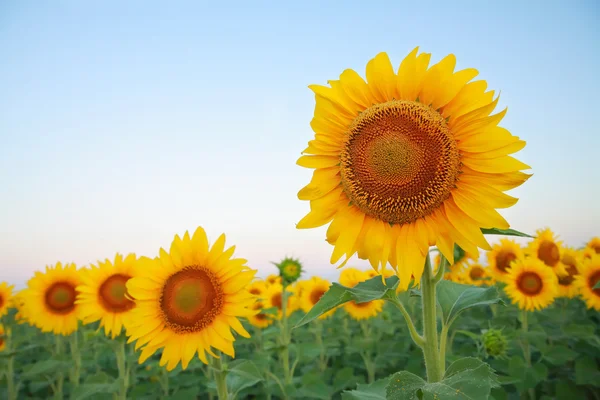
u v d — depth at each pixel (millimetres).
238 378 803
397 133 478
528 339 1133
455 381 401
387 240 477
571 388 1054
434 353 481
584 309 1604
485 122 453
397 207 471
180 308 763
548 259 1429
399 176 471
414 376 431
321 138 505
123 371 1013
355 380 1225
